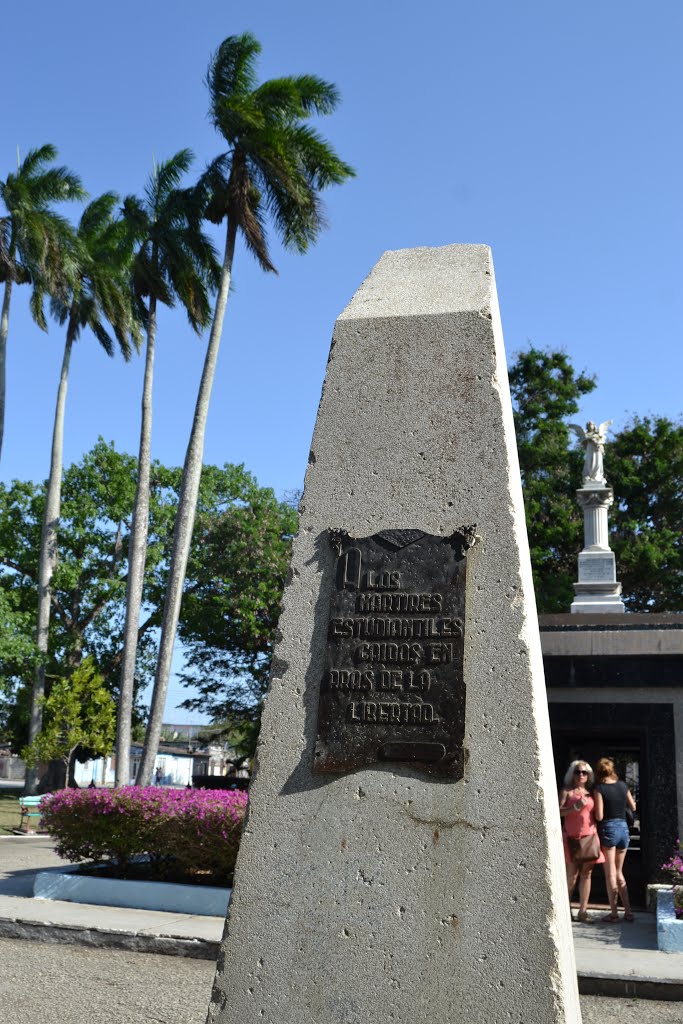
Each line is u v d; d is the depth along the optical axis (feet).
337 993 11.68
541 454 101.24
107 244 95.55
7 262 89.71
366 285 15.85
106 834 33.88
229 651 110.52
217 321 71.10
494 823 11.87
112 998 20.12
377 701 12.80
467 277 15.37
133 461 113.29
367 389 14.47
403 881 11.92
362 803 12.38
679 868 30.40
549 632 36.76
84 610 114.01
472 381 14.06
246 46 73.41
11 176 90.58
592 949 26.32
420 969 11.53
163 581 109.91
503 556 13.08
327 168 71.26
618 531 103.86
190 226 77.87
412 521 13.60
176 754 212.84
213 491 110.93
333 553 13.74
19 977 22.13
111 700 92.94
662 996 22.48
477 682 12.57
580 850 31.89
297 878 12.26
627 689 35.86
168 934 26.58
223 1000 12.01
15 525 111.55
